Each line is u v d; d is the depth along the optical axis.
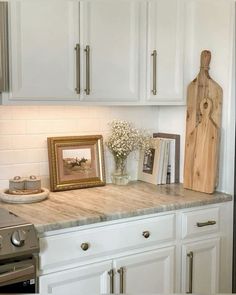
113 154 2.84
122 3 2.45
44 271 1.96
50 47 2.25
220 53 2.59
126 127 2.81
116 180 2.83
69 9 2.29
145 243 2.26
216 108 2.58
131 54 2.51
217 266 2.56
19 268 1.86
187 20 2.72
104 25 2.40
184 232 2.40
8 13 2.13
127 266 2.20
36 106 2.58
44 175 2.64
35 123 2.59
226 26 2.54
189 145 2.72
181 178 2.90
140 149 2.94
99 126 2.83
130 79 2.52
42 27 2.22
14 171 2.54
